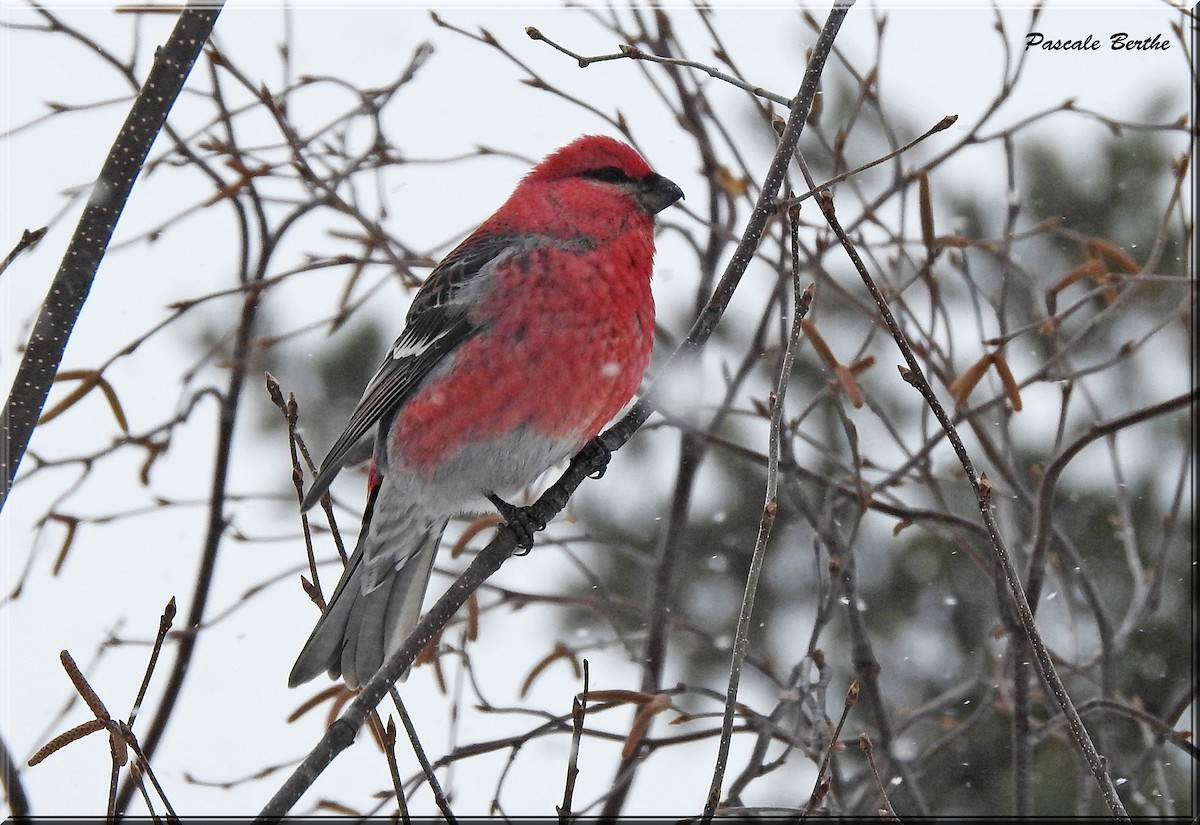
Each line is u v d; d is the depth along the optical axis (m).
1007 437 8.33
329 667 7.87
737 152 8.45
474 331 8.14
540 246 8.23
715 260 9.28
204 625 7.69
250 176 8.03
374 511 8.33
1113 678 8.29
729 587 12.08
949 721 9.38
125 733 4.86
